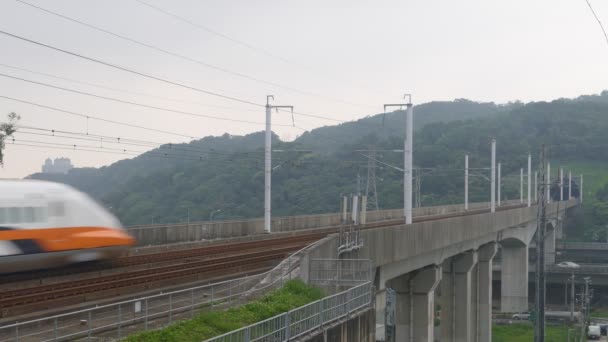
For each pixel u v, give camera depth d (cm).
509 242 11075
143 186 12306
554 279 12631
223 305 2811
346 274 3475
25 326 2341
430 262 5756
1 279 3083
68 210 3359
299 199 11050
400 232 4800
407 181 5522
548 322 10488
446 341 7588
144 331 2247
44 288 2856
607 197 17638
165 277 3362
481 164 15700
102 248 3509
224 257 4131
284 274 3341
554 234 14800
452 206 10975
